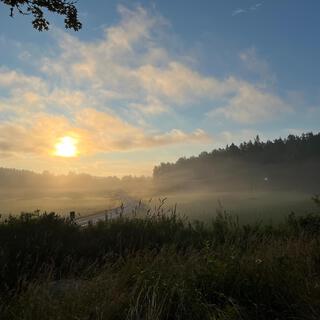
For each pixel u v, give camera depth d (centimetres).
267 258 594
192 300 474
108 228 1090
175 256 683
